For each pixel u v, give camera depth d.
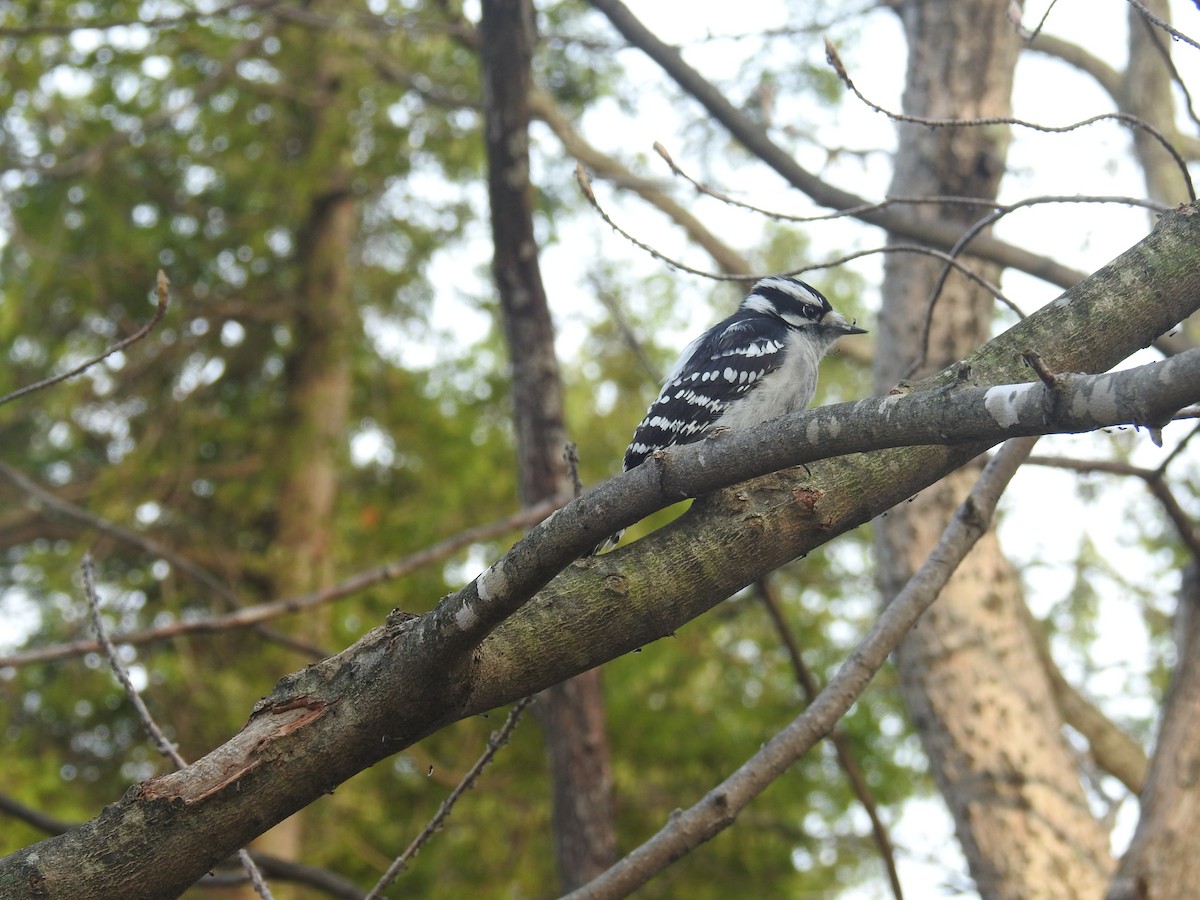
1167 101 9.88
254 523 17.50
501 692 3.68
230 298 16.39
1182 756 7.34
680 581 3.82
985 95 8.23
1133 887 7.07
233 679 14.74
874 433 3.31
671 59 8.17
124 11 13.27
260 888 4.47
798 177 8.08
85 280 14.77
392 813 15.78
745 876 15.29
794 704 15.55
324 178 15.50
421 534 16.47
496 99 7.99
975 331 8.28
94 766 15.09
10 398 4.22
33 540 16.42
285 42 15.09
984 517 5.60
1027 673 8.13
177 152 14.73
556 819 8.68
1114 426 3.01
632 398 17.69
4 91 13.32
